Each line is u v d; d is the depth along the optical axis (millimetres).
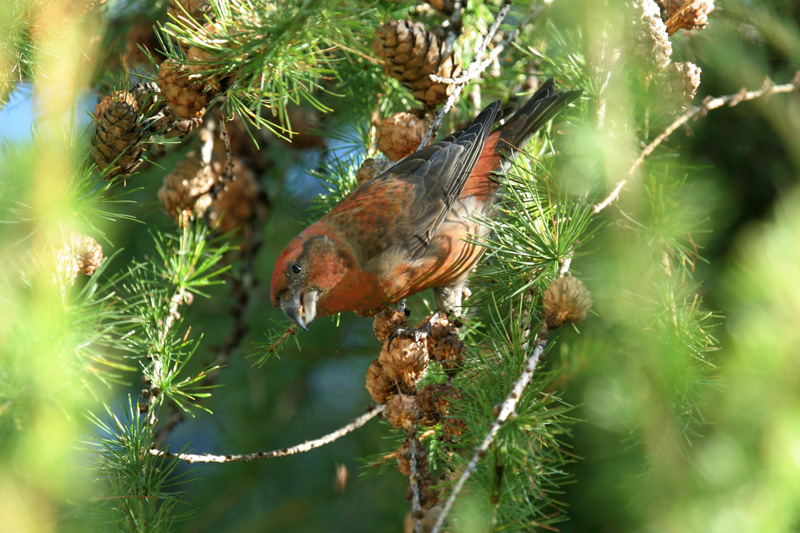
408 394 3547
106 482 3541
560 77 3631
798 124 3627
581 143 3543
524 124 3637
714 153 3689
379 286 3617
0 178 3500
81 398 3496
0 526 3455
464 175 3633
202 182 3646
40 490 3469
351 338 3793
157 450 3549
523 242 3555
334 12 3551
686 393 3498
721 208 3652
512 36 3615
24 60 3551
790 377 3395
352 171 3664
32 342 3486
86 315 3500
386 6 3633
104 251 3740
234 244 3709
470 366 3529
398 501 3740
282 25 3545
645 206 3551
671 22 3602
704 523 3451
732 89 3664
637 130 3576
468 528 3496
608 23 3539
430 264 3621
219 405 3789
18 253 3508
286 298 3613
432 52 3600
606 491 3525
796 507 3449
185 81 3564
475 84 3666
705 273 3641
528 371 3508
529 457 3506
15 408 3482
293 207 3760
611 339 3535
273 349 3604
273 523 3756
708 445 3457
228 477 3777
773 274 3334
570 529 3641
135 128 3561
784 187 3654
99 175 3537
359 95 3668
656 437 3488
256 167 3709
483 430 3504
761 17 3650
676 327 3514
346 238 3613
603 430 3549
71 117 3521
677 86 3568
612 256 3520
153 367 3564
